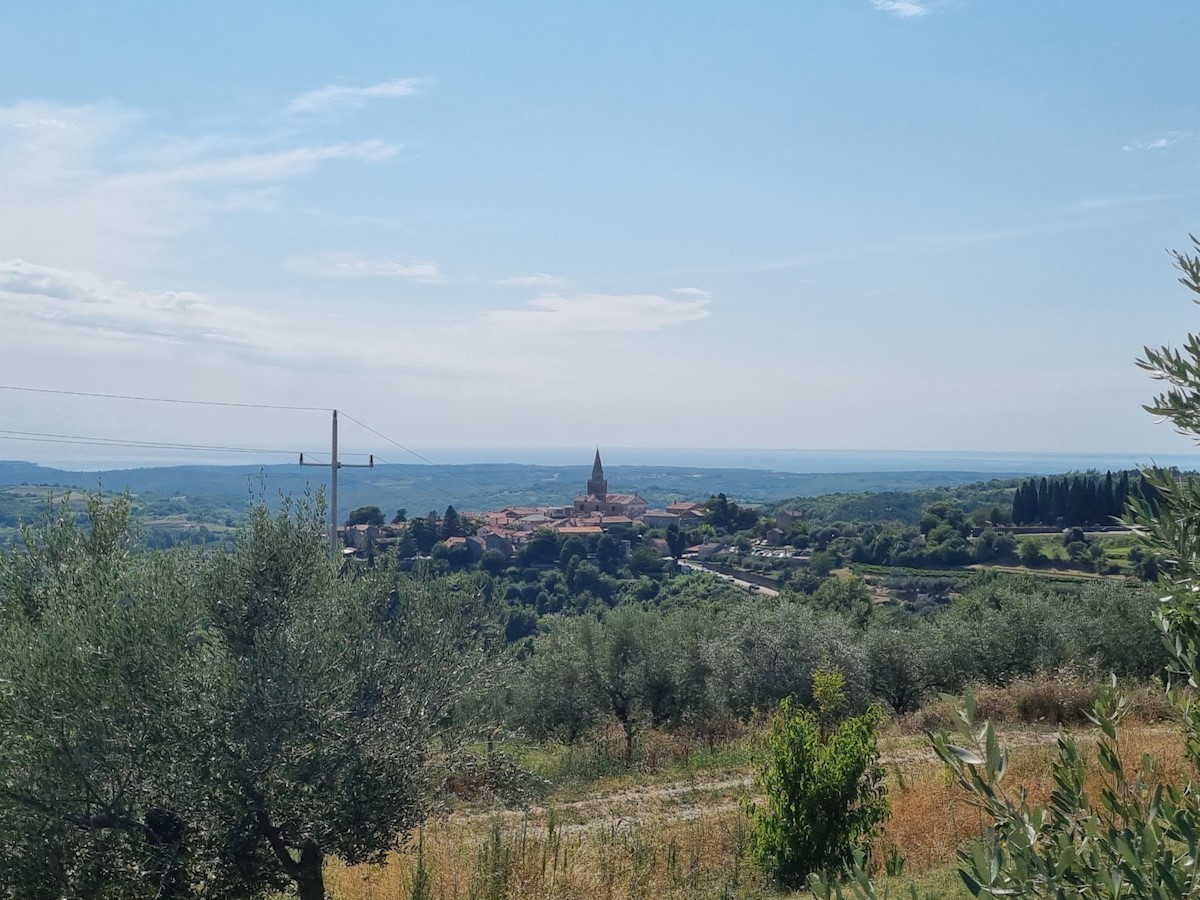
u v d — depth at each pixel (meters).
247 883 7.93
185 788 7.26
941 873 8.11
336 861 10.64
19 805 7.04
